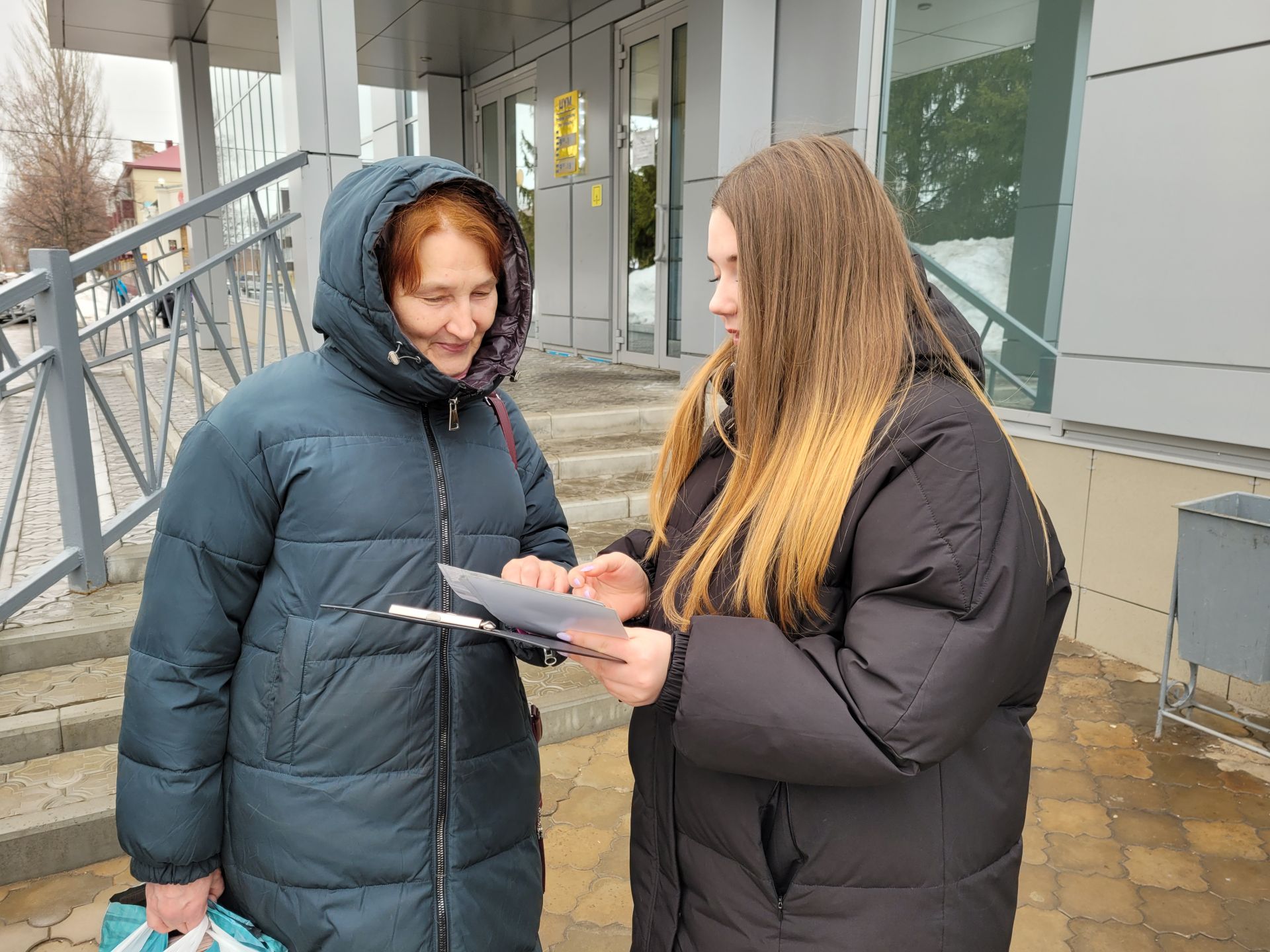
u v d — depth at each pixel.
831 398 1.00
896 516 0.92
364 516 1.16
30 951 2.09
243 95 11.22
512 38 8.30
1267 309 3.06
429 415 1.26
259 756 1.16
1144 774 2.90
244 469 1.14
